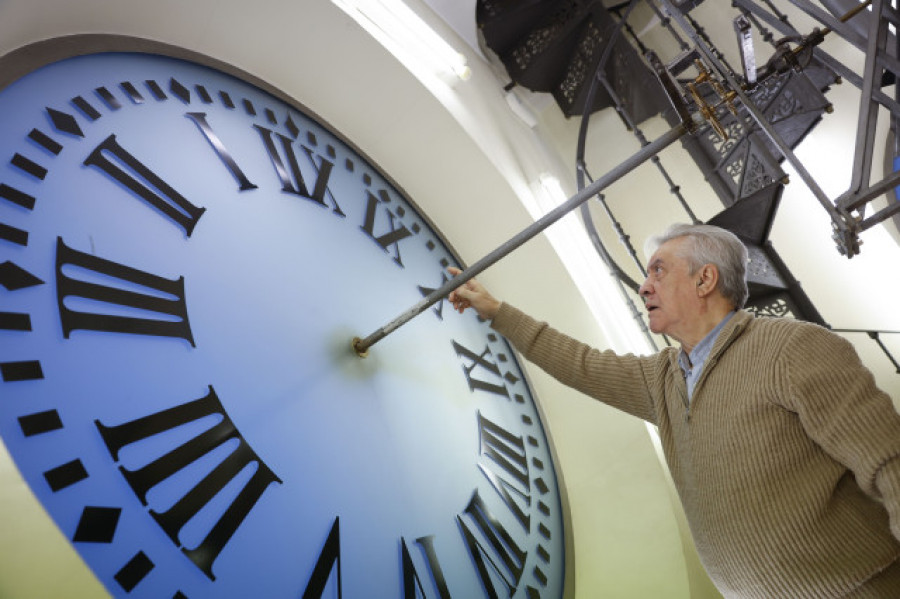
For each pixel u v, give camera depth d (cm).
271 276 147
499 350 228
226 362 122
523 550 174
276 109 192
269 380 129
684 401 108
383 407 157
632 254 264
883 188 160
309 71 208
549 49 330
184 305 120
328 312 158
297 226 166
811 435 86
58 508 83
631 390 131
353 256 181
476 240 252
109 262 110
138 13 154
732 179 299
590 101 296
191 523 99
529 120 346
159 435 102
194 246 131
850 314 294
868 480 79
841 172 314
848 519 85
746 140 279
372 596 123
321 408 138
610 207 349
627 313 253
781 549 86
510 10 327
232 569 101
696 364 111
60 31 133
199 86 165
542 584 175
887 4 178
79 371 95
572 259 251
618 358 137
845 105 319
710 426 99
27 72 117
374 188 217
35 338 92
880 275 296
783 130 290
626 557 198
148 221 124
